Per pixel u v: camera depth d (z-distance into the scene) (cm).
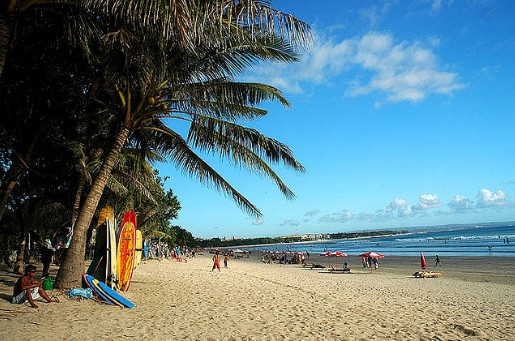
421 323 803
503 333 725
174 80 838
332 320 803
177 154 1087
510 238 9138
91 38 752
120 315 723
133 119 913
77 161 1202
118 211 1934
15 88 899
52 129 1108
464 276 2311
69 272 871
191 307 880
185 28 423
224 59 818
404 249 7056
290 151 1010
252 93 895
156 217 3494
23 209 1529
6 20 492
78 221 890
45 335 552
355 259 5125
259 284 1585
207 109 899
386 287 1672
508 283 1903
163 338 589
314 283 1789
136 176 1393
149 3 452
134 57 741
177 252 4372
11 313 664
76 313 702
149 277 1612
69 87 970
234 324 721
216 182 1059
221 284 1509
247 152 999
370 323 785
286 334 663
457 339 670
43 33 802
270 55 827
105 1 472
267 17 478
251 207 1058
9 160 1151
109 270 933
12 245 2130
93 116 1107
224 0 486
